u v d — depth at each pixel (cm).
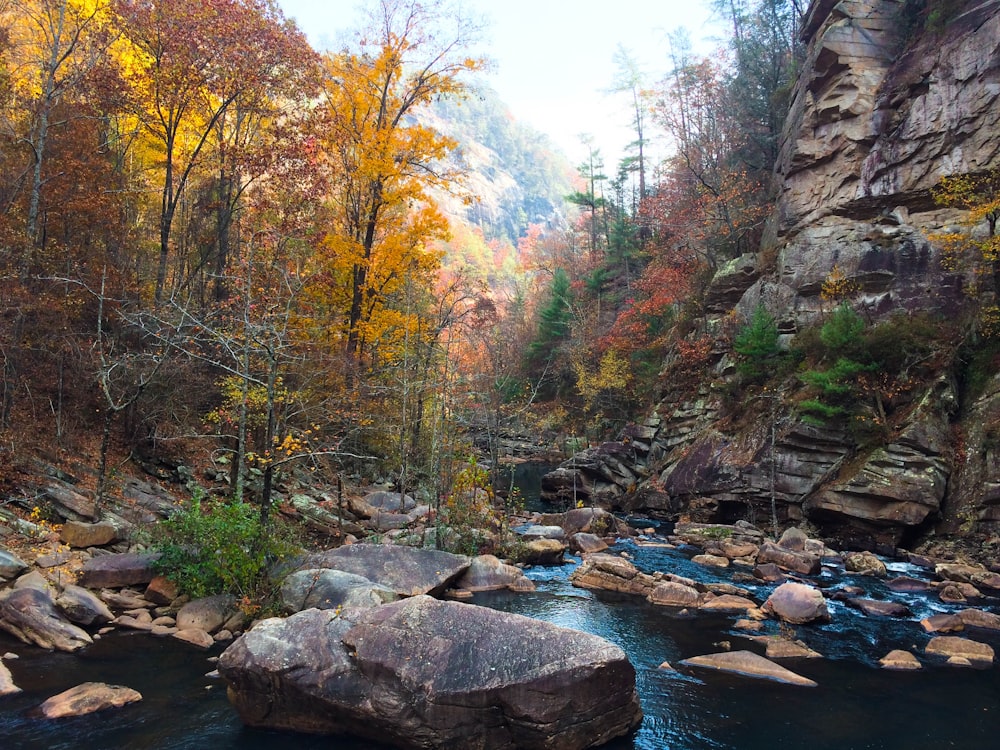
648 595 1377
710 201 3597
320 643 769
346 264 2406
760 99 4162
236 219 2444
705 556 1769
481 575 1407
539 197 19875
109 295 1875
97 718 761
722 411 2733
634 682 775
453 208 16250
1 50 1973
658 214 3956
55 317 1736
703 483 2488
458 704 693
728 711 834
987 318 2056
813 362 2431
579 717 707
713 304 3222
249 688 760
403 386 2070
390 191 2630
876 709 848
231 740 729
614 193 7756
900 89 2678
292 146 2259
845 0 2984
